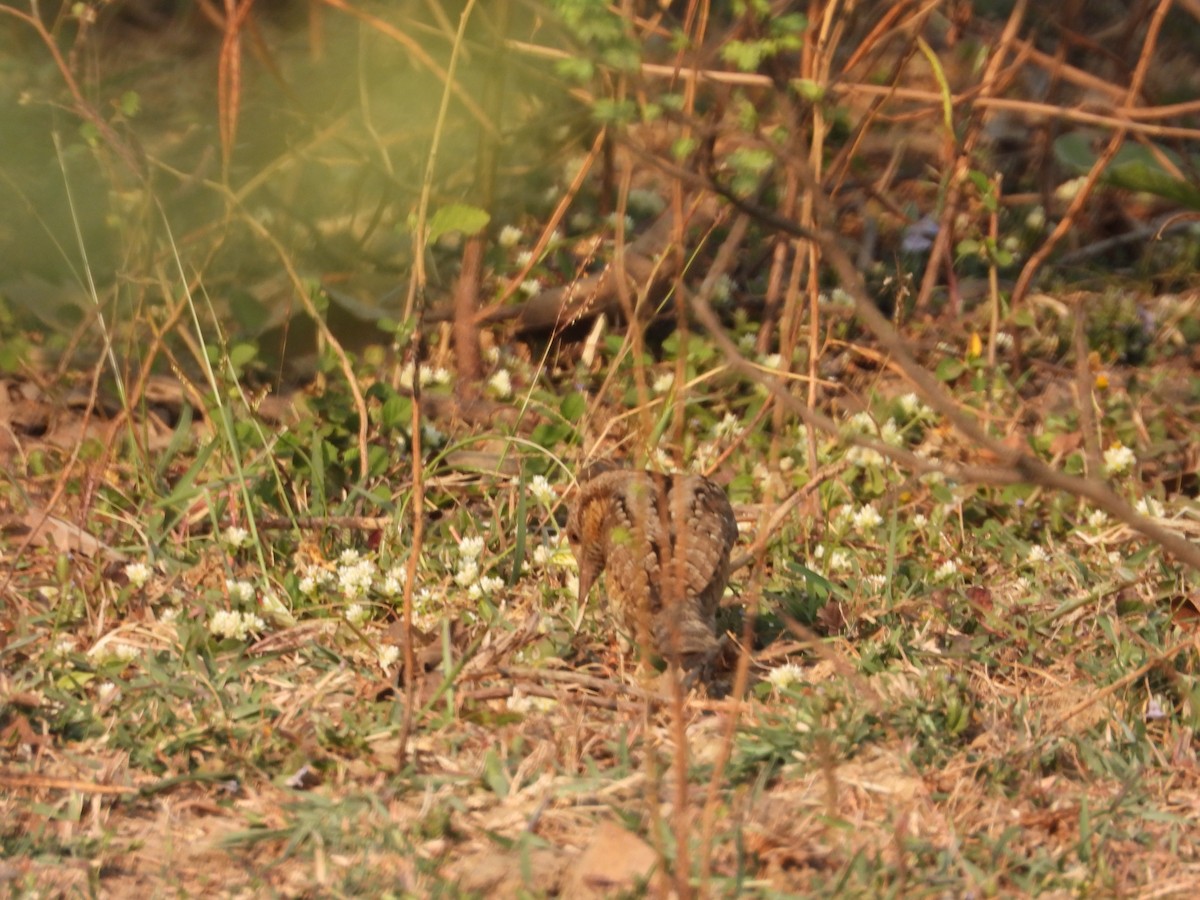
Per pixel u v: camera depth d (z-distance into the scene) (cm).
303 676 886
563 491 1111
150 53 1745
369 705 852
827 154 1370
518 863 705
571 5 761
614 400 1248
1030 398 1368
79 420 1219
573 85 1338
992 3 1722
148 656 886
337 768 794
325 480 1105
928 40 1644
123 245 1346
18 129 1445
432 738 822
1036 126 1683
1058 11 1705
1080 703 872
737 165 746
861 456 1146
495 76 1254
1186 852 748
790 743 806
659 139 1359
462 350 1267
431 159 977
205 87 1681
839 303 1402
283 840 737
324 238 1448
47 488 1116
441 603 977
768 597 995
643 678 872
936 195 1580
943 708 838
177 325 1255
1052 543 1084
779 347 1355
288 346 1348
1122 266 1609
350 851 728
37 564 1005
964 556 1067
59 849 730
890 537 997
